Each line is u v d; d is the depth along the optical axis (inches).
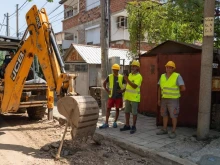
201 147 201.8
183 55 262.5
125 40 750.5
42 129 274.7
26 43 231.9
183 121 264.8
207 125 216.8
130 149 206.1
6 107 263.6
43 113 318.0
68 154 195.5
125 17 748.0
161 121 268.2
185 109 263.7
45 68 207.3
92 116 187.0
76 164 178.9
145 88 330.6
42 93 311.0
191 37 419.2
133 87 240.1
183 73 263.3
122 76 260.2
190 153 189.0
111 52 567.8
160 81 238.5
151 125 274.8
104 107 324.5
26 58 236.1
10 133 258.8
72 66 534.0
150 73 323.0
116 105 260.4
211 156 183.2
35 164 178.7
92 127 193.2
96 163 181.0
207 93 214.2
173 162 175.0
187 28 410.0
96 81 494.0
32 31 222.4
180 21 378.6
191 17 351.9
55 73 199.5
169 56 268.8
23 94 284.7
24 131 266.4
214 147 201.0
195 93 258.7
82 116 179.3
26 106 287.0
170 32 434.6
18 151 205.6
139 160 187.6
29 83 295.0
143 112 334.3
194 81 258.8
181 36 430.3
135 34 470.6
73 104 181.2
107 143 221.3
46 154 198.8
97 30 840.3
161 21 440.1
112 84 259.4
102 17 322.7
